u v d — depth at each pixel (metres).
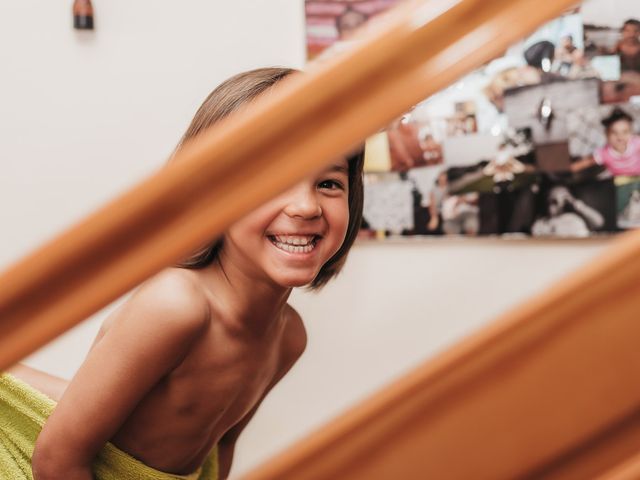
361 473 0.15
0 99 1.29
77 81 1.29
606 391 0.14
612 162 1.19
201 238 0.16
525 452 0.15
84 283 0.16
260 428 1.37
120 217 0.15
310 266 0.63
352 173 0.76
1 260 1.32
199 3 1.27
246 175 0.15
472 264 1.28
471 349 0.15
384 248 1.30
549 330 0.15
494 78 1.22
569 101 1.20
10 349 0.16
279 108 0.15
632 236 0.15
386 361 1.32
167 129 1.29
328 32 1.23
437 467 0.15
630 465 0.14
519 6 0.16
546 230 1.23
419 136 1.26
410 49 0.15
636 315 0.14
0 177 1.31
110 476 0.77
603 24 1.17
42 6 1.27
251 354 0.78
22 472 0.83
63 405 0.69
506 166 1.23
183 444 0.80
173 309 0.66
